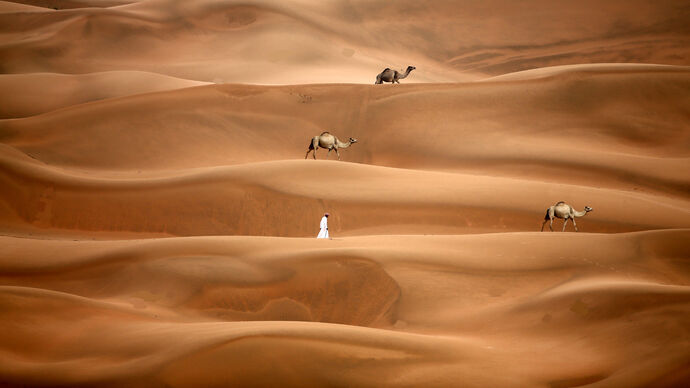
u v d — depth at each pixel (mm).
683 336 50344
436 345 51219
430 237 88688
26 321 53406
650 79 177375
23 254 84375
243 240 84312
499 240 85438
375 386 45688
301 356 47438
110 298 71750
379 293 72125
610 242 83625
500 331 59625
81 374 46594
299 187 119375
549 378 47844
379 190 119938
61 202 120500
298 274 74438
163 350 48438
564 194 122312
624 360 49469
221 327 52938
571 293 62156
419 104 172375
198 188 120625
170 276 74562
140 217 118688
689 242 82125
